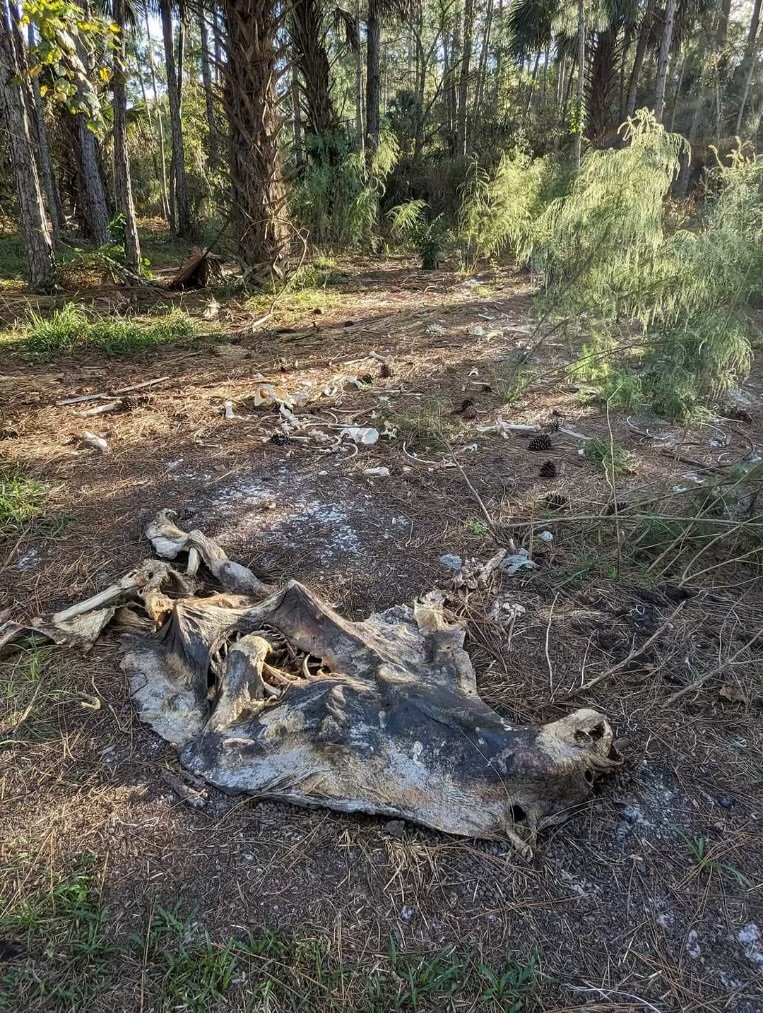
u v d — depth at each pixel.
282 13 8.80
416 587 2.97
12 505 3.50
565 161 12.58
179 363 6.29
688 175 14.15
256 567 3.10
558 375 5.84
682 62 19.97
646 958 1.61
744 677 2.52
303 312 8.45
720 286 4.32
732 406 5.32
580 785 1.94
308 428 4.71
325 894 1.72
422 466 4.16
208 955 1.57
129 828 1.89
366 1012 1.47
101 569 3.05
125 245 9.91
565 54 17.67
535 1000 1.51
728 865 1.84
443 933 1.64
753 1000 1.54
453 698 2.14
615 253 4.68
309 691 2.13
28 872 1.76
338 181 12.91
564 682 2.46
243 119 9.03
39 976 1.52
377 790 1.91
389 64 27.77
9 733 2.19
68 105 5.97
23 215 8.84
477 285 10.05
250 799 1.97
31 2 5.03
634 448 4.50
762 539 3.26
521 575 3.07
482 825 1.85
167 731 2.21
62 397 5.30
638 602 2.94
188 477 3.95
